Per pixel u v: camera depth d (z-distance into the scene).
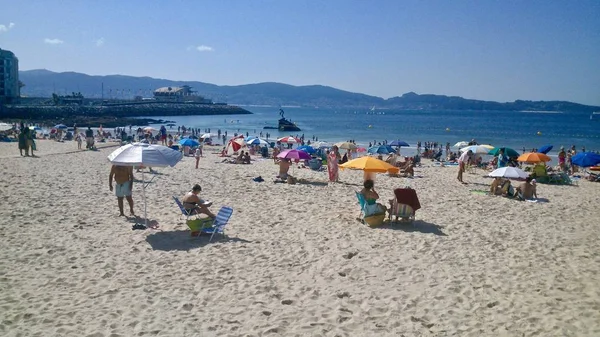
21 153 25.12
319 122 117.06
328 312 6.48
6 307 6.28
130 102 151.12
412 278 7.83
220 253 8.89
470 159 25.55
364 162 13.11
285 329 5.95
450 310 6.62
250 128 85.00
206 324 6.02
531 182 16.94
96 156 26.56
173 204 13.20
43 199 13.09
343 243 9.75
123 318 6.09
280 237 10.10
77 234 9.84
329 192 16.06
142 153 9.88
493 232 11.05
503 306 6.79
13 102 101.62
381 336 5.84
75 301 6.57
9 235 9.56
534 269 8.46
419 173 24.06
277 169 22.92
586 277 8.08
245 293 7.05
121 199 11.55
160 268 8.00
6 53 100.75
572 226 11.99
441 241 10.10
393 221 11.70
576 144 56.31
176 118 130.75
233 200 14.10
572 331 6.03
